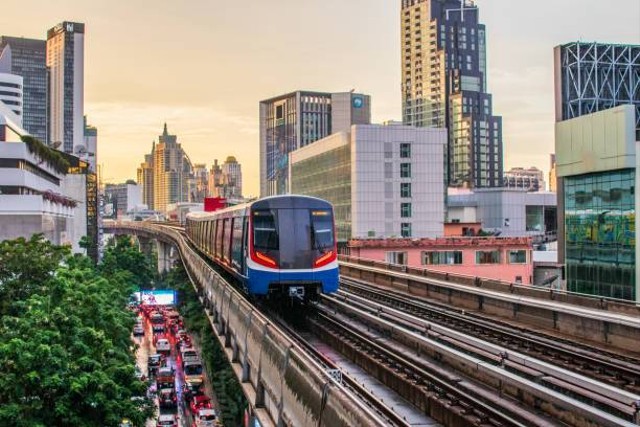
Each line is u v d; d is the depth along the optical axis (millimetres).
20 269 31203
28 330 21500
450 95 179125
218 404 41875
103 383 20297
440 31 182750
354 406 9258
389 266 43344
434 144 87375
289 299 29828
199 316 57375
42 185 65125
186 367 55906
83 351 21891
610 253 43375
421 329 21391
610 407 13617
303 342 22297
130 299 64750
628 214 41562
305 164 103750
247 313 18578
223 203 103375
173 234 92000
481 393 15938
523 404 15320
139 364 63250
